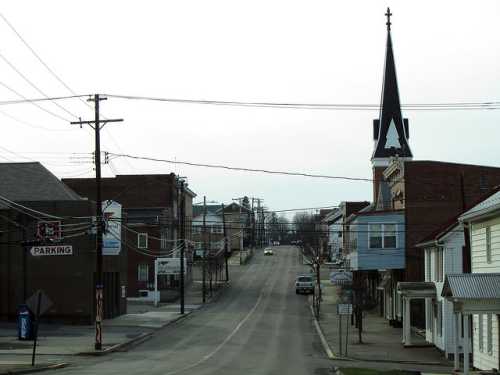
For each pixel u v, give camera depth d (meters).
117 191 88.19
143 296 76.19
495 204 26.09
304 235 145.75
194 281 94.94
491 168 51.31
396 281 52.34
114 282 56.44
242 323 53.16
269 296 77.44
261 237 176.38
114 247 53.22
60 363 29.30
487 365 28.48
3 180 56.16
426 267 42.94
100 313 35.50
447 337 35.59
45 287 49.47
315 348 39.25
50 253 49.56
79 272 49.38
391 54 79.56
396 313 51.94
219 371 26.81
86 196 88.75
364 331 48.84
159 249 78.06
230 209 152.12
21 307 39.75
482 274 25.98
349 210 96.38
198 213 164.25
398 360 34.44
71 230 45.91
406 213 51.09
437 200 51.03
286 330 48.97
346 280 50.25
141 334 43.97
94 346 36.31
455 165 51.25
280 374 26.30
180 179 90.19
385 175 59.66
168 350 36.78
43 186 56.19
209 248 96.69
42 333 43.69
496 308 25.20
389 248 51.09
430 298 40.22
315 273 94.38
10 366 27.19
